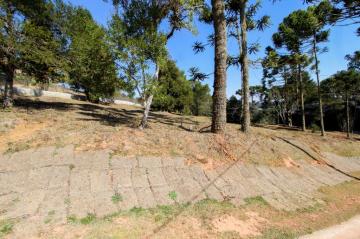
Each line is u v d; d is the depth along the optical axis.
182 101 29.70
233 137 10.30
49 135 8.25
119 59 9.38
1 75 14.21
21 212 4.99
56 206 5.27
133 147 7.93
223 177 7.57
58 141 7.78
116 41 9.34
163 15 10.77
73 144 7.64
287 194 7.66
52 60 12.45
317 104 30.30
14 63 12.15
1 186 5.62
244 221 5.75
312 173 10.00
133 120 13.77
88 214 5.20
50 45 12.62
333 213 6.77
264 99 33.66
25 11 12.08
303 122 21.61
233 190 7.08
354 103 27.70
